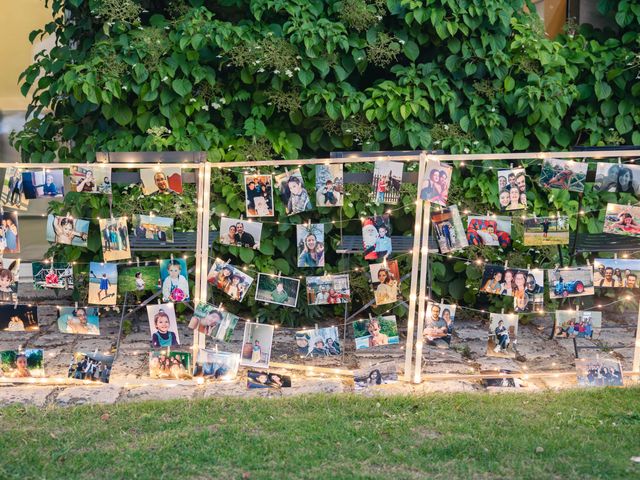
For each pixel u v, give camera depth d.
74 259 5.51
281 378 4.22
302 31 5.33
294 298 4.27
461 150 5.51
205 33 5.28
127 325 5.33
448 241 4.21
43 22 6.69
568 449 3.38
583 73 5.82
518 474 3.16
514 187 4.20
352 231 5.65
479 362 4.74
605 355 4.87
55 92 5.38
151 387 4.23
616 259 4.25
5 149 6.71
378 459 3.30
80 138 5.63
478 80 5.73
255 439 3.47
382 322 4.25
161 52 5.32
